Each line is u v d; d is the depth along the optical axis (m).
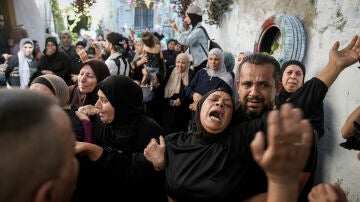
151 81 5.17
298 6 3.92
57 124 0.71
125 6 18.59
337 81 3.03
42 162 0.67
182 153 1.61
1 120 0.65
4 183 0.64
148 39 5.12
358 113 1.91
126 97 2.20
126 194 1.85
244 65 1.67
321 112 2.91
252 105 1.62
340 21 3.08
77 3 13.98
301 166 0.73
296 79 2.88
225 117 1.53
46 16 10.87
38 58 6.53
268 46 4.44
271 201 0.75
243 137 1.48
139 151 2.18
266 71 1.62
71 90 3.25
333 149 3.08
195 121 1.64
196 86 4.51
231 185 1.42
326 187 1.01
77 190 1.72
